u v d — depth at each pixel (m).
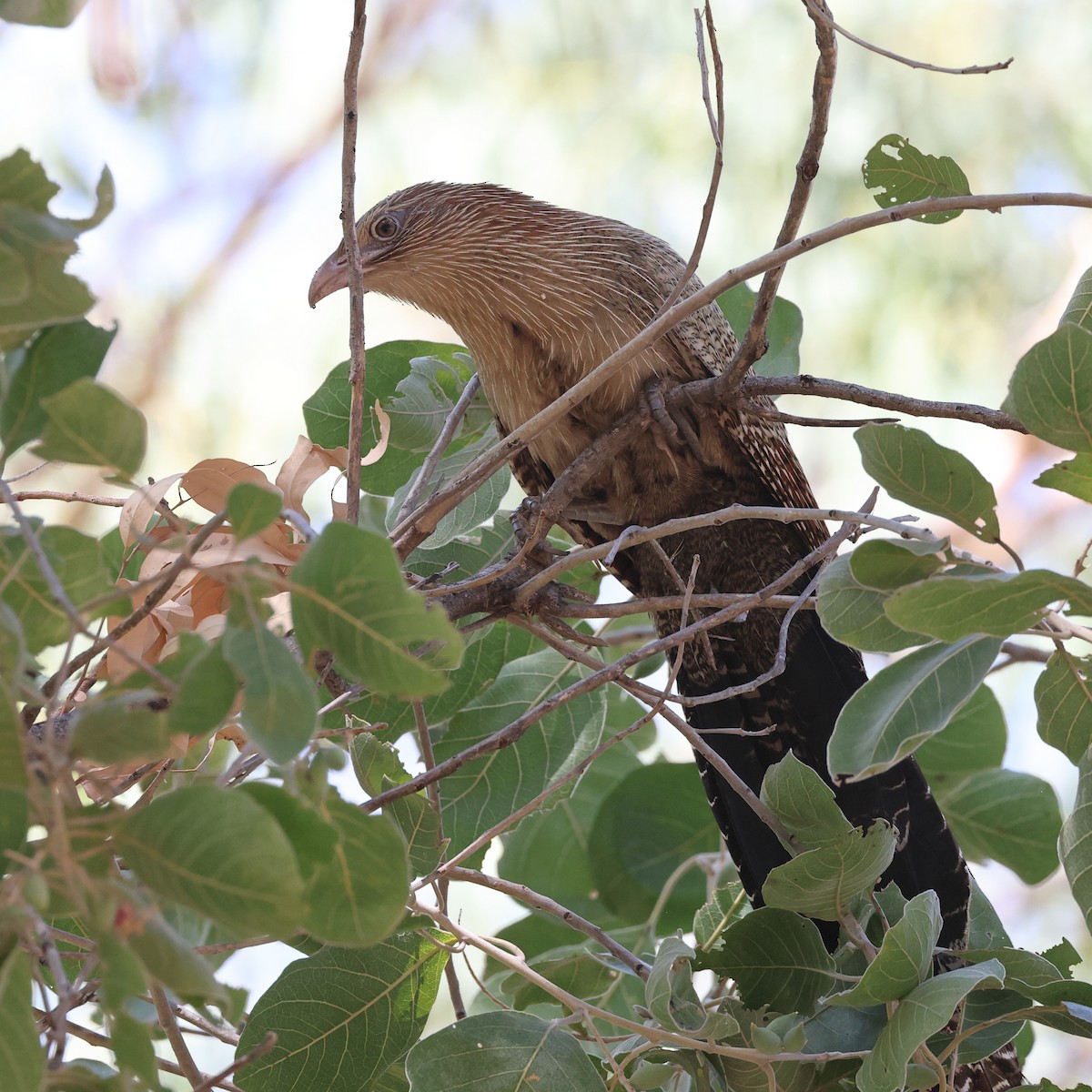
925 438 3.74
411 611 2.96
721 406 6.94
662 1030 4.48
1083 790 3.86
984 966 4.20
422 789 4.68
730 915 6.10
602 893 7.14
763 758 7.08
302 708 2.81
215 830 2.82
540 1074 4.48
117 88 15.02
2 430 3.33
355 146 5.11
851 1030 4.57
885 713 3.71
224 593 4.64
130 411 3.02
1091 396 3.64
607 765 7.74
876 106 14.25
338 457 5.13
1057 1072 14.83
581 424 7.23
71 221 3.06
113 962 2.73
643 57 15.12
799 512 4.68
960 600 3.46
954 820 7.29
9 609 2.85
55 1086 2.98
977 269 14.41
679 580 5.42
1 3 3.51
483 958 7.13
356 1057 4.87
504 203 7.53
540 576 5.32
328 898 3.18
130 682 3.01
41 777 2.98
